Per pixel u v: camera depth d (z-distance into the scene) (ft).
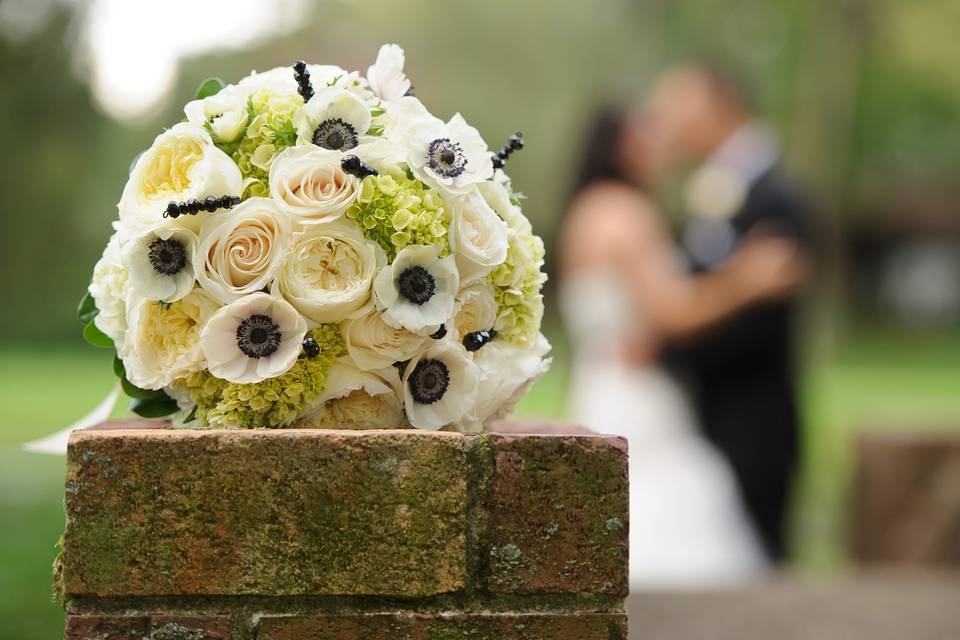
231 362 6.40
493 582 6.03
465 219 6.72
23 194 53.62
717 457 20.08
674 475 20.01
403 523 5.95
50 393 67.05
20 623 15.43
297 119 6.62
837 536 29.71
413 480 5.96
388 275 6.44
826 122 80.33
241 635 5.89
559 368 74.59
